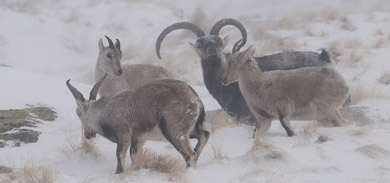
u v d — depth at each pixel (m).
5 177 29.05
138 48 78.50
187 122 29.39
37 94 47.09
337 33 79.62
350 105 44.62
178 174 27.98
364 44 72.81
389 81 53.88
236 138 35.88
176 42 82.31
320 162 28.70
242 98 41.81
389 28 80.31
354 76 56.75
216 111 43.31
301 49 71.75
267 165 28.69
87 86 53.84
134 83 41.12
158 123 29.75
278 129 39.41
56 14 88.75
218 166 29.36
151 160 29.42
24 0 89.25
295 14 89.81
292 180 26.38
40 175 28.33
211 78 42.88
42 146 35.59
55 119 41.56
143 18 90.50
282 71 36.12
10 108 42.47
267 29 82.31
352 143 32.38
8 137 35.97
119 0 95.00
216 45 42.41
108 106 30.62
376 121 40.00
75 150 33.53
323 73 35.84
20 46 77.38
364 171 27.67
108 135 31.11
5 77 49.94
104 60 39.34
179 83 30.38
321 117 36.12
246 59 36.09
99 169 31.77
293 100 35.56
